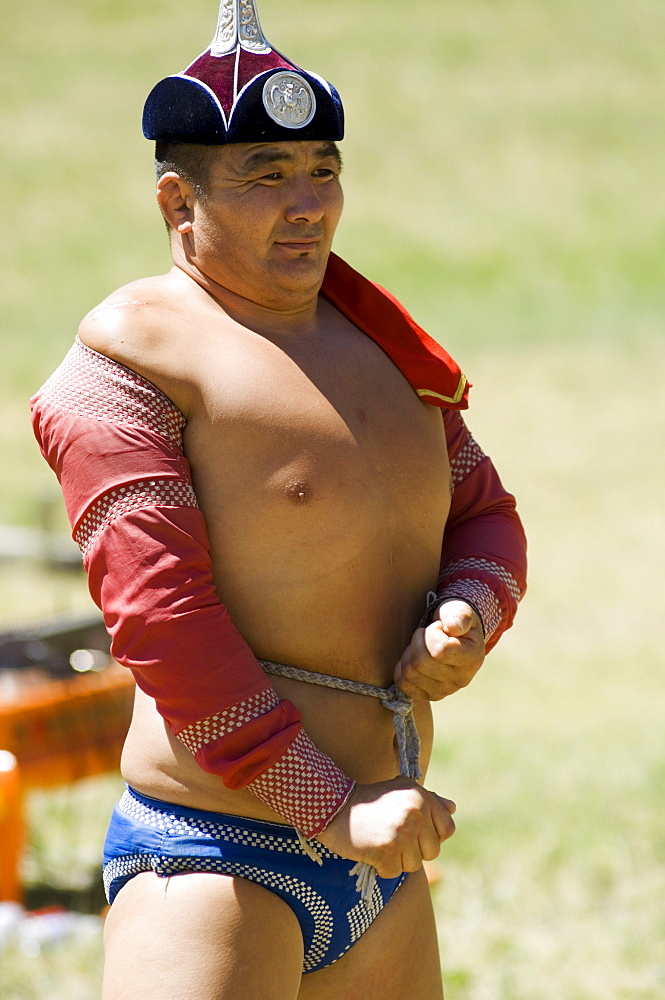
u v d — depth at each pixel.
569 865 16.03
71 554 30.17
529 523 41.06
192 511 7.32
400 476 7.96
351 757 7.83
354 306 8.43
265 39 7.81
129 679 16.83
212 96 7.57
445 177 98.88
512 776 19.38
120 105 114.38
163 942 7.35
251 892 7.46
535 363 59.72
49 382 7.68
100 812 18.98
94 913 15.89
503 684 27.73
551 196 94.94
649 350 61.00
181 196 7.95
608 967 13.84
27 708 15.95
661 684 27.58
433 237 87.94
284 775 7.14
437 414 8.48
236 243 7.74
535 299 74.31
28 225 91.56
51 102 115.12
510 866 16.14
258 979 7.34
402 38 128.62
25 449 49.12
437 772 19.95
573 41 126.38
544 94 114.31
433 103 112.94
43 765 16.09
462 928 14.77
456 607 7.84
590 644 30.88
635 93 114.12
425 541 8.16
